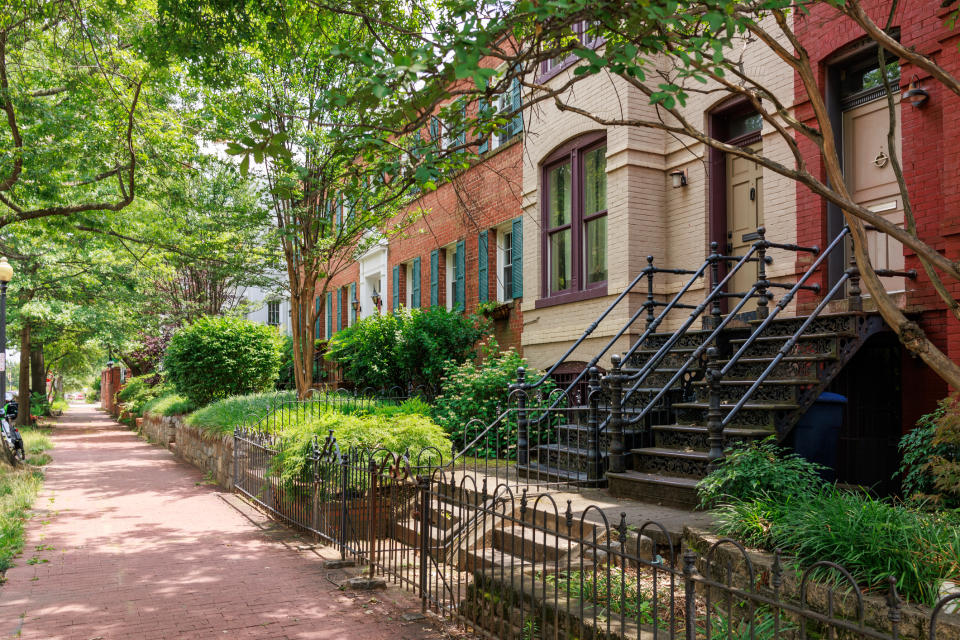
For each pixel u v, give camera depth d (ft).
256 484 33.12
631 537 17.02
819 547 12.98
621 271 34.01
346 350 47.06
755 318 27.17
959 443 17.76
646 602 14.03
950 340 21.84
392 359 44.80
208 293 81.35
